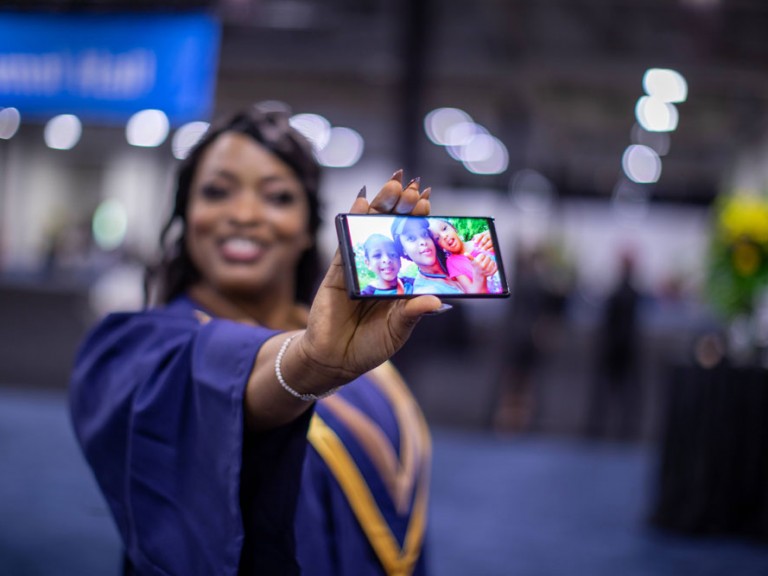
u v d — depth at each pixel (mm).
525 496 5266
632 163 18281
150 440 1317
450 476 5668
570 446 7102
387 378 1788
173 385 1333
